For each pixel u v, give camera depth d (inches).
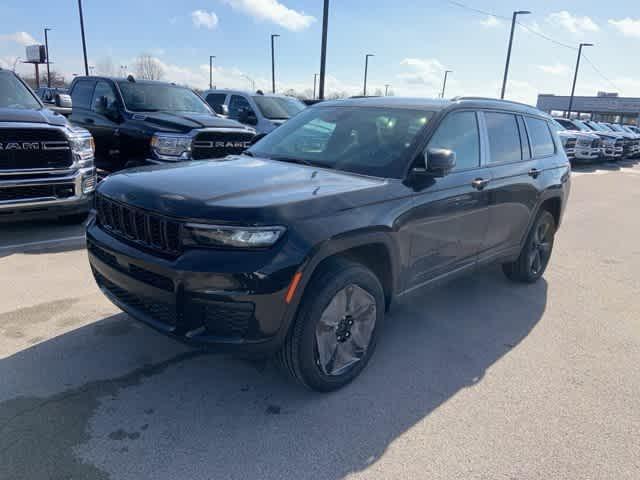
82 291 172.9
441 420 116.6
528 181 187.5
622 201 465.4
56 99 289.9
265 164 145.1
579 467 104.0
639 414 123.9
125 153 312.5
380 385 129.7
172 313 107.2
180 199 108.0
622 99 2787.9
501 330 167.9
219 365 133.2
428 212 139.2
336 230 112.1
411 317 174.6
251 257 102.3
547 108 3137.3
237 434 107.2
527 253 205.2
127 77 343.0
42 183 217.9
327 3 664.4
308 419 113.7
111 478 93.0
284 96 506.9
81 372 125.7
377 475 98.3
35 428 104.4
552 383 136.1
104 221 128.0
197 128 293.0
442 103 159.5
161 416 111.3
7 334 141.6
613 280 229.9
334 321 119.3
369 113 161.0
